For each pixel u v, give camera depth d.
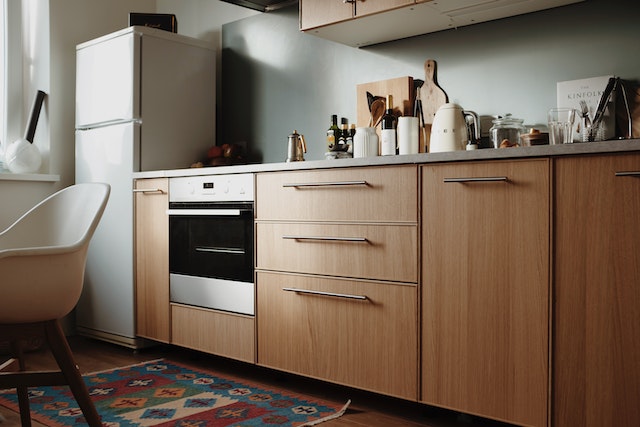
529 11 2.52
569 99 2.40
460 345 2.07
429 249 2.14
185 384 2.73
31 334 1.70
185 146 3.61
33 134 3.73
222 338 2.89
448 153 2.07
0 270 1.58
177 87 3.57
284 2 3.50
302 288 2.54
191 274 3.06
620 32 2.29
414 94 2.90
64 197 2.10
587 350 1.80
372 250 2.30
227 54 3.86
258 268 2.72
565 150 1.81
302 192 2.54
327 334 2.45
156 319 3.25
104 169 3.54
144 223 3.32
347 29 2.83
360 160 2.31
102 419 2.27
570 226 1.83
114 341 3.47
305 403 2.45
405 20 2.69
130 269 3.38
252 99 3.70
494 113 2.62
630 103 2.25
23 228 2.08
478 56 2.68
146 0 4.31
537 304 1.89
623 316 1.73
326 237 2.44
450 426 2.20
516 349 1.94
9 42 3.83
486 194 2.00
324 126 3.30
